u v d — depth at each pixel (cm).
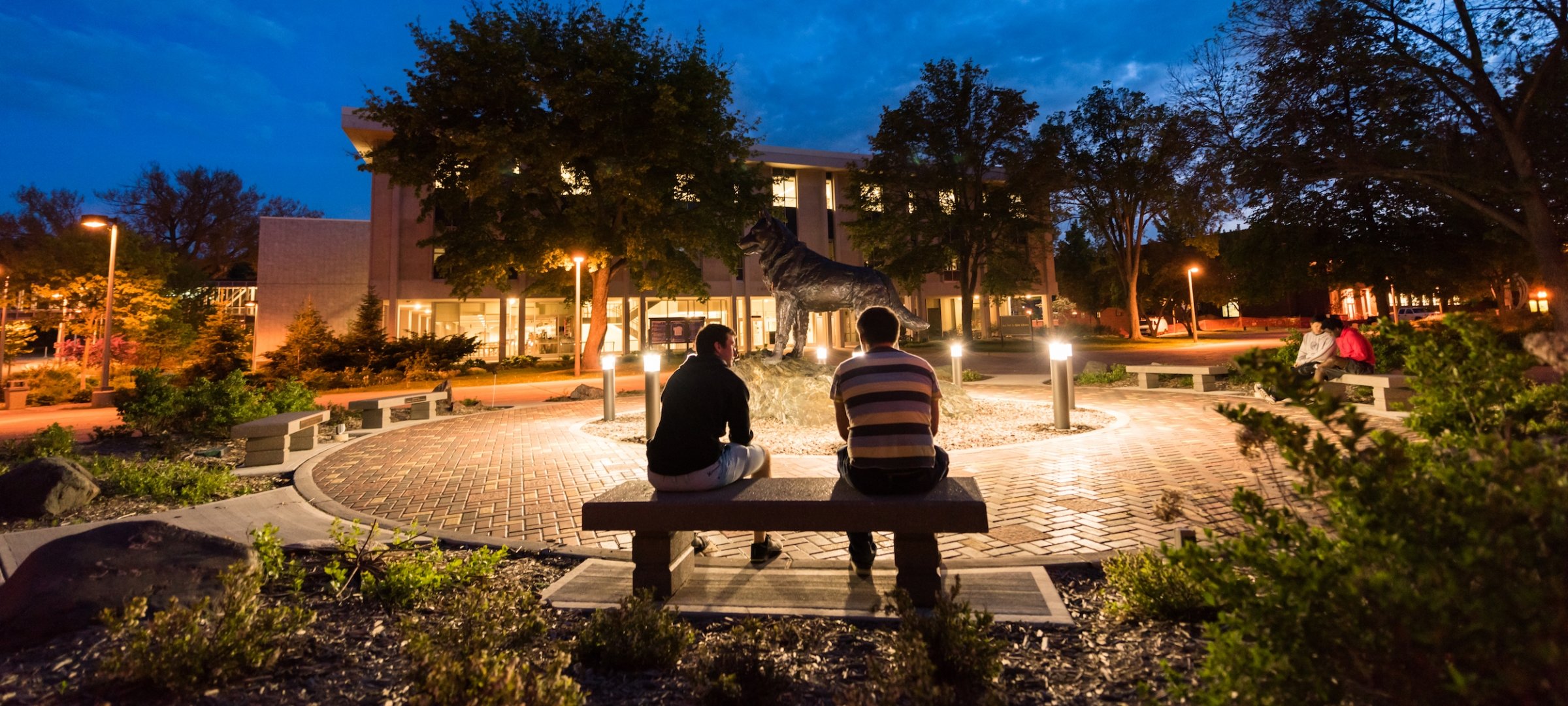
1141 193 3491
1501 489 137
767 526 302
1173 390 1318
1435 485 145
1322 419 156
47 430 835
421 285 3362
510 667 204
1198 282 4747
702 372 339
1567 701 118
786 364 1038
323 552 404
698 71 2455
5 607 280
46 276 2845
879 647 265
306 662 260
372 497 600
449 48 2222
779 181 3909
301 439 877
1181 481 567
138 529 326
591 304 3634
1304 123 1862
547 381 2269
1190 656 246
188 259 5128
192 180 5309
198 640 238
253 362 3272
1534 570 128
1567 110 1658
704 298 2862
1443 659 131
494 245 2422
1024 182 3441
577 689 214
